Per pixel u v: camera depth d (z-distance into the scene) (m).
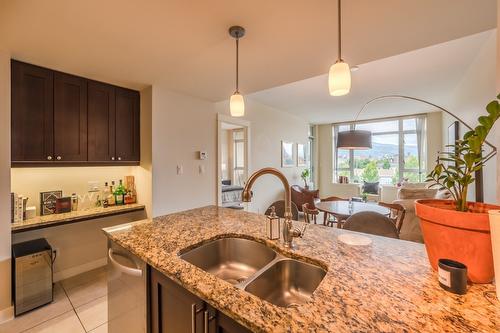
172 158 3.04
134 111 2.94
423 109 5.80
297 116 6.40
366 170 7.29
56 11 1.45
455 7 1.43
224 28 1.66
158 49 1.95
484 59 2.67
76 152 2.44
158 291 1.09
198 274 0.93
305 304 0.72
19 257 1.96
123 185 3.10
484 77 2.69
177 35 1.75
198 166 3.38
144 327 1.17
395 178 6.77
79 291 2.33
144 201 2.92
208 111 3.55
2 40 1.78
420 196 4.09
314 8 1.45
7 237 1.92
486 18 1.54
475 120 3.05
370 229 1.80
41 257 2.07
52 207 2.50
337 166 7.82
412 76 3.58
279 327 0.62
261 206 4.99
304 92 4.31
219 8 1.45
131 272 1.21
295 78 2.61
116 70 2.36
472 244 0.77
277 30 1.69
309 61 2.19
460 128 3.89
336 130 7.70
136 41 1.82
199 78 2.61
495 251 0.71
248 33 1.72
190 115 3.26
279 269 1.12
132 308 1.26
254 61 2.19
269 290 1.06
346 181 7.35
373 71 3.39
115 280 1.41
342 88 1.25
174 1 1.38
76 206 2.66
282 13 1.50
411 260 1.04
